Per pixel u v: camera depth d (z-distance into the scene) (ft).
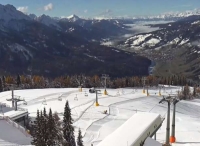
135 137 122.93
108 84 523.70
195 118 244.42
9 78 491.31
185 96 402.31
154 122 146.51
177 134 182.19
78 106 269.23
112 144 116.47
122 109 264.11
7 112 212.84
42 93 347.15
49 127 124.88
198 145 160.97
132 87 526.57
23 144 146.72
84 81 529.86
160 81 634.43
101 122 217.97
